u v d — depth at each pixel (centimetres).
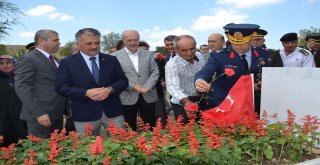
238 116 316
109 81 411
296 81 341
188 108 337
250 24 366
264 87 369
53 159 262
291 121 304
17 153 298
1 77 538
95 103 400
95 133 411
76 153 272
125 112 541
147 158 245
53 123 468
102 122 412
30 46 684
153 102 558
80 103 400
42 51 455
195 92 440
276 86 359
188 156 254
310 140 332
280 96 355
